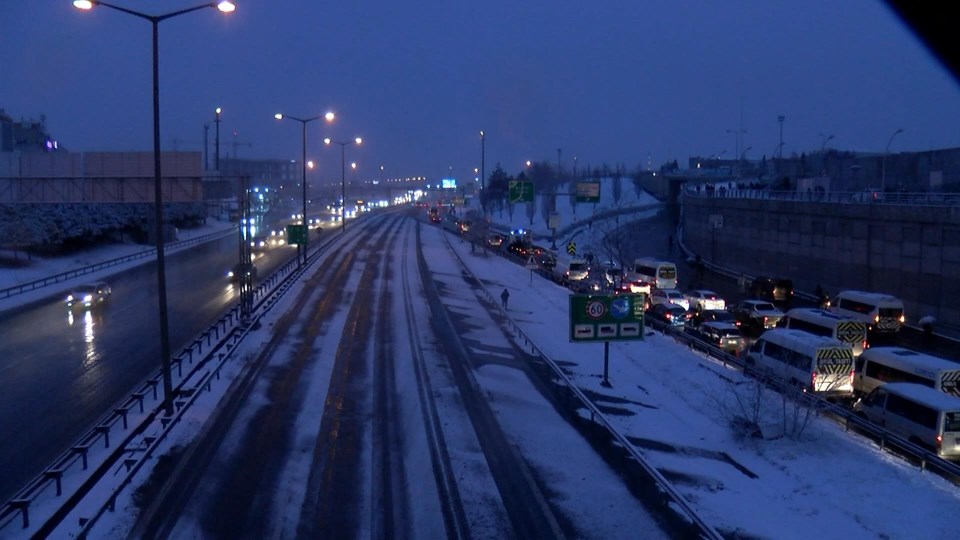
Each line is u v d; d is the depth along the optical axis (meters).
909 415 19.50
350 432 19.95
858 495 15.13
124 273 56.25
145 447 17.02
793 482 16.09
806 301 46.81
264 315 37.31
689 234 78.06
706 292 42.44
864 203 44.41
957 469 15.90
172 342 31.56
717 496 15.38
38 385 24.58
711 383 23.72
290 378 25.45
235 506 14.87
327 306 41.75
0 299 43.06
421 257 71.44
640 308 25.23
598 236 81.50
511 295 48.03
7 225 57.72
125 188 34.66
